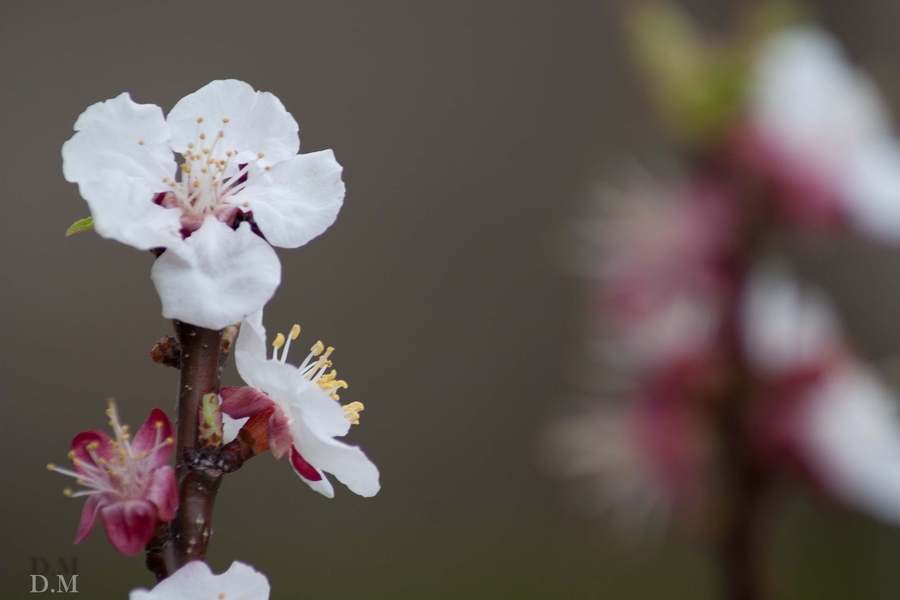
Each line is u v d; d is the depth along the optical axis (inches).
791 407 13.7
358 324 44.1
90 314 39.7
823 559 38.6
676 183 14.3
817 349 13.9
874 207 13.6
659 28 14.2
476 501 44.1
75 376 39.2
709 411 13.8
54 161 39.6
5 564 37.0
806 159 13.8
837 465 13.6
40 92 39.9
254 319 11.5
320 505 42.6
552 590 41.9
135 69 40.8
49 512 38.1
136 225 11.4
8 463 38.2
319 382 12.1
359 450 11.4
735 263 13.9
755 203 13.8
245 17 43.1
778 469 13.7
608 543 39.6
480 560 42.8
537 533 43.4
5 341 38.9
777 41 14.0
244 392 11.5
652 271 14.1
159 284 11.3
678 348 14.0
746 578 13.8
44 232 39.6
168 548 11.4
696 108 13.9
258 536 41.4
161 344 11.6
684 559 41.3
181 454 11.5
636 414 14.2
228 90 11.7
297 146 11.7
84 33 40.7
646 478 14.1
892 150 14.0
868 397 13.8
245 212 11.5
